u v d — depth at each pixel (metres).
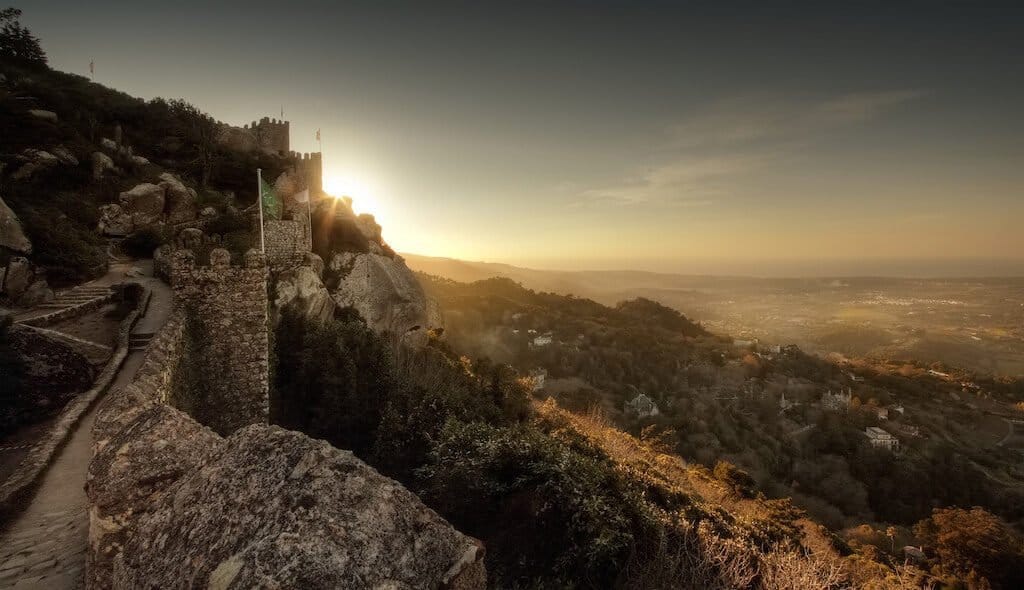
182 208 26.98
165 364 9.40
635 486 14.36
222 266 12.97
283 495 2.41
